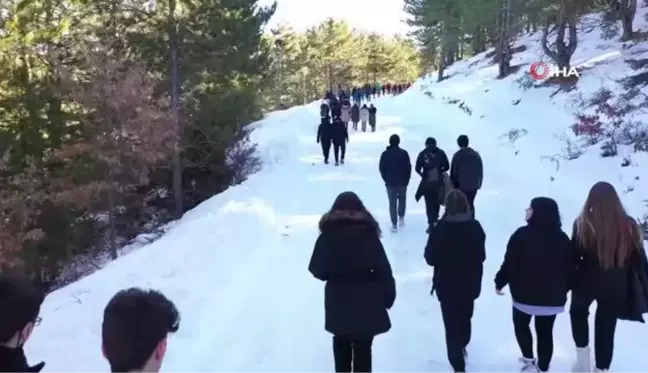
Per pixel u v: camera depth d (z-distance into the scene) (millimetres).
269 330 6867
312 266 4980
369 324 4852
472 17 39062
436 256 5648
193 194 22484
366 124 29359
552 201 5383
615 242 5102
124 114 15602
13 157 16109
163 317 2281
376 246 4910
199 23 19719
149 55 19891
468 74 41250
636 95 17406
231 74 21734
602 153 13938
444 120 28219
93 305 7117
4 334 2482
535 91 24359
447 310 5648
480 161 10086
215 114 21391
